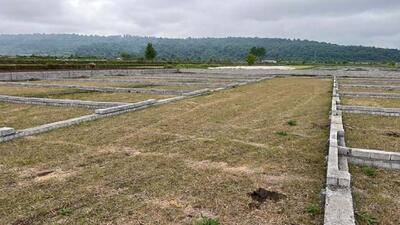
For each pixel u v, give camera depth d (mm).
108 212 4410
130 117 10898
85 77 31219
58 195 4918
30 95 16734
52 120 10531
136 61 54594
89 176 5672
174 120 10570
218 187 5258
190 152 7148
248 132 9102
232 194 5000
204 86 22469
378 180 5707
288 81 29609
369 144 8094
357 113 12617
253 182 5484
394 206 4699
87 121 10086
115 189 5156
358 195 5047
